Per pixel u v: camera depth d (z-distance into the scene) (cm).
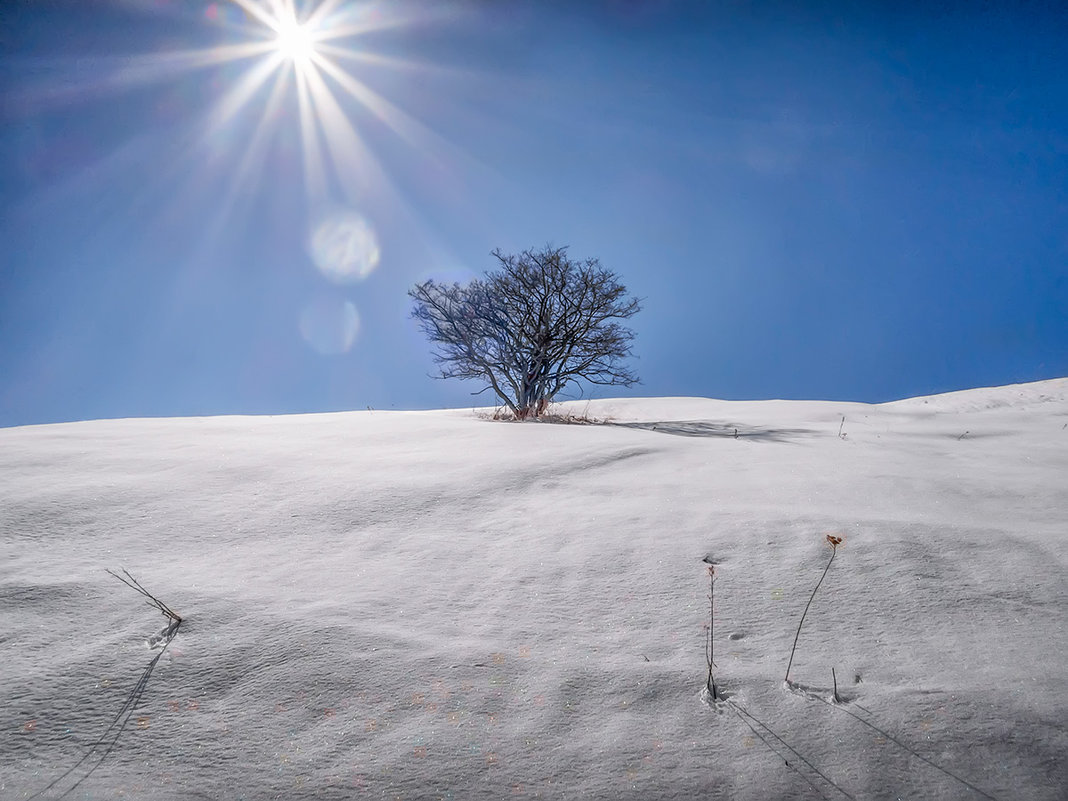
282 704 202
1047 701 197
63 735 188
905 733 185
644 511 389
